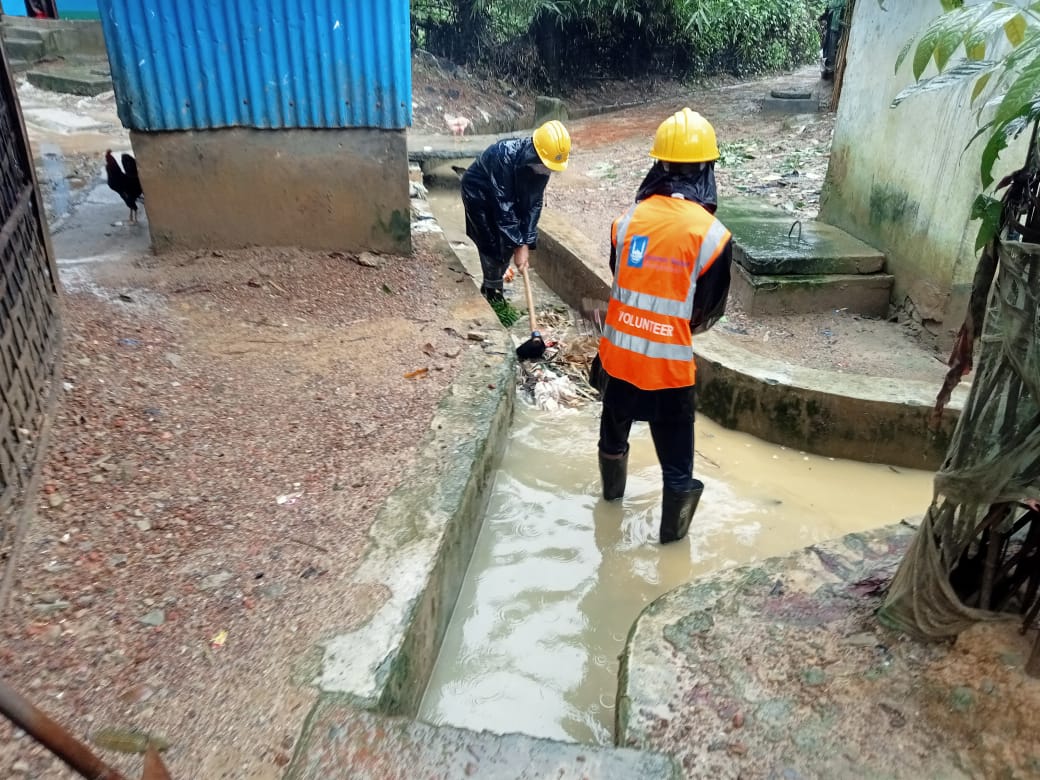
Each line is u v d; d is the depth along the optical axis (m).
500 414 3.92
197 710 2.13
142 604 2.47
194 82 5.01
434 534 2.88
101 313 4.37
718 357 4.60
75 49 13.66
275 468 3.27
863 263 5.37
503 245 5.46
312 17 4.96
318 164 5.37
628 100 16.45
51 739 1.40
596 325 5.73
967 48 2.10
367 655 2.33
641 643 2.58
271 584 2.60
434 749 2.08
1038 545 2.33
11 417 2.88
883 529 3.10
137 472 3.12
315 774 2.00
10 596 2.44
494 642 3.06
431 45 14.20
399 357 4.34
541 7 14.91
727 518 3.84
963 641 2.40
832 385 4.26
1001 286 2.13
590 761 2.09
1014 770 2.08
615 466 3.76
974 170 4.50
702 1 16.62
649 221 3.15
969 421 2.28
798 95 12.52
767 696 2.37
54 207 6.65
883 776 2.11
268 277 5.19
